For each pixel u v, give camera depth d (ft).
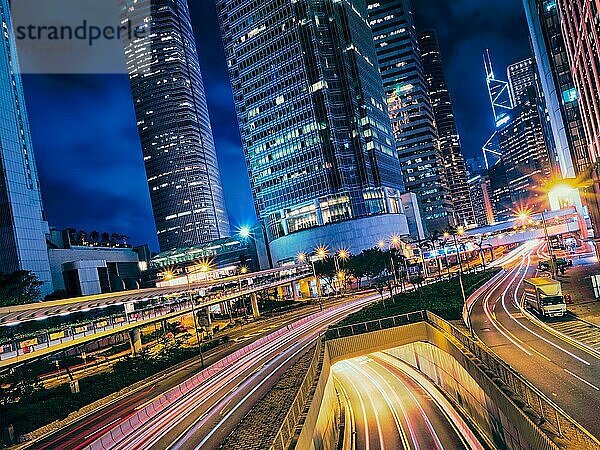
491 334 179.52
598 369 122.52
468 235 533.55
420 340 185.16
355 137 600.39
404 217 622.13
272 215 616.80
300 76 594.65
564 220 483.10
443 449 130.41
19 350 151.53
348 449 139.74
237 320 379.55
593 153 294.25
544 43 440.45
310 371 132.26
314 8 604.08
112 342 325.01
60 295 372.79
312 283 514.68
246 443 100.83
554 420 82.28
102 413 157.79
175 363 233.96
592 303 205.98
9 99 455.22
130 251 632.38
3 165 426.92
